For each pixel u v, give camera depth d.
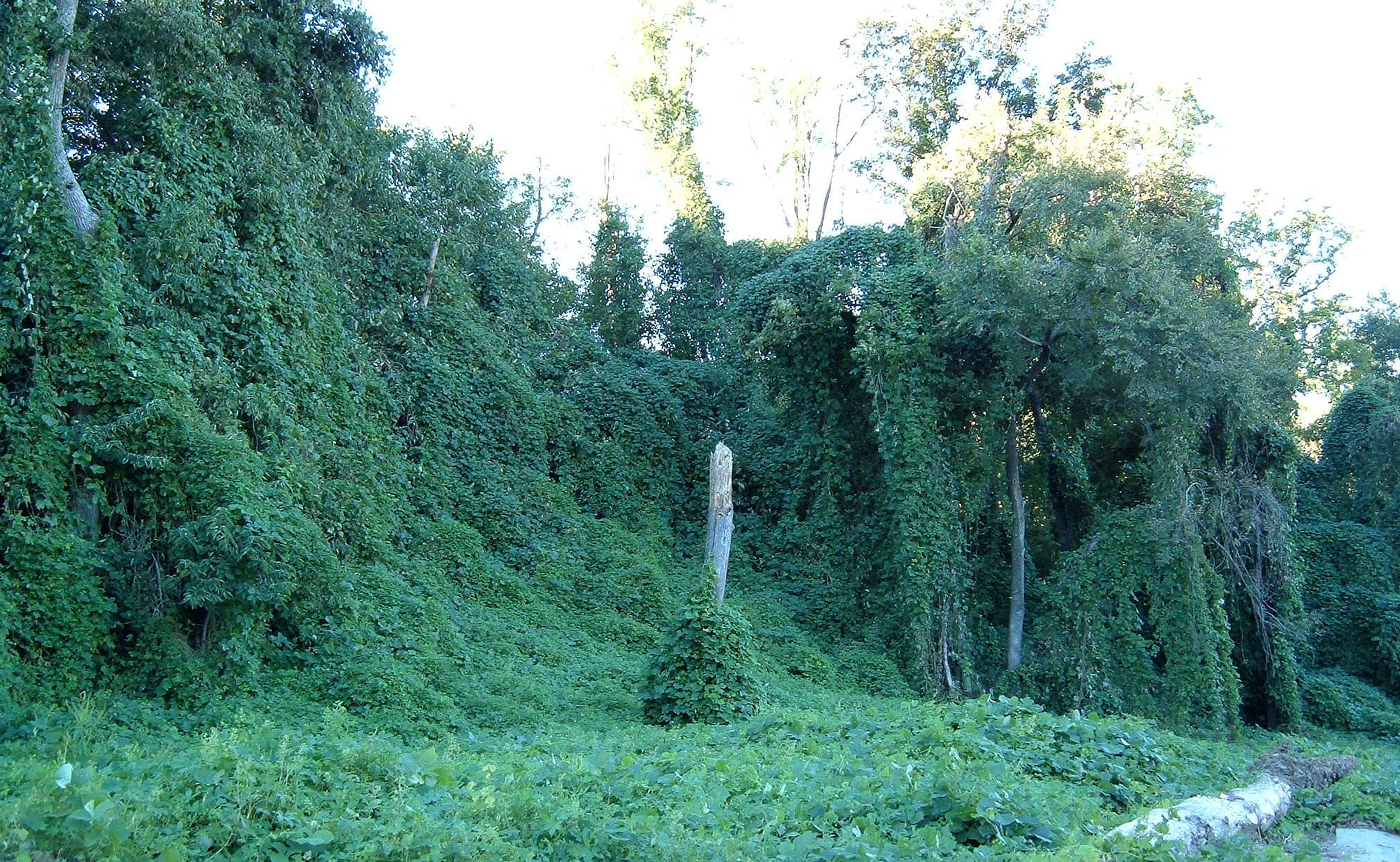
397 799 5.95
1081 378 19.23
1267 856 7.14
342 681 12.25
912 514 19.56
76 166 14.76
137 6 15.02
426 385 19.55
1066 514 22.73
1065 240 19.94
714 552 18.50
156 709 10.82
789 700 15.94
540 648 16.03
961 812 6.88
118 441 11.98
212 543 11.67
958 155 26.02
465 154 23.58
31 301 11.91
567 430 22.72
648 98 31.88
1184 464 20.31
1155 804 8.56
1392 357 39.22
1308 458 32.31
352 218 19.66
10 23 12.85
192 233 14.14
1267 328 29.45
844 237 22.42
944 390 20.80
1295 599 21.75
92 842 4.71
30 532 11.07
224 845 5.21
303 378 15.79
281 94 17.56
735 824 6.72
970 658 19.88
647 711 13.69
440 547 17.56
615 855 5.74
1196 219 22.47
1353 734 21.95
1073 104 31.12
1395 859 8.23
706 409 25.45
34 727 9.41
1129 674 19.31
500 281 23.61
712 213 30.89
